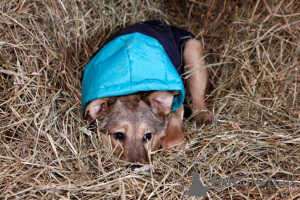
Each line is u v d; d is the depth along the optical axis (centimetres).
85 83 71
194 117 84
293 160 65
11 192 56
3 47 74
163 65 68
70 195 57
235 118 77
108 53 72
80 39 87
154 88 66
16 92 70
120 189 58
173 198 59
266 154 67
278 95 83
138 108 70
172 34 87
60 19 84
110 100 70
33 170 61
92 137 68
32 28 78
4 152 64
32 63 75
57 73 77
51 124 67
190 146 69
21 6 78
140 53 68
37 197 56
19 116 68
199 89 87
